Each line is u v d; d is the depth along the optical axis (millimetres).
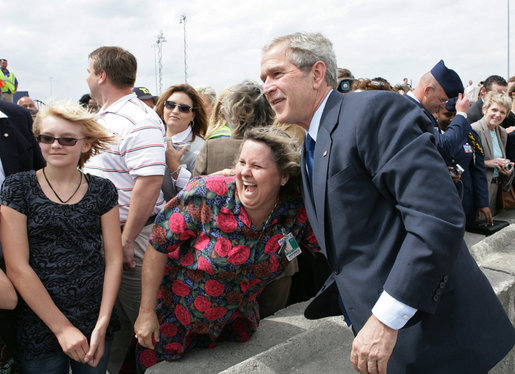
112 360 2844
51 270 1838
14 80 9727
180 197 1932
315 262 3057
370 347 1341
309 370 2002
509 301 2615
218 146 2607
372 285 1449
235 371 1910
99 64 2580
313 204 1688
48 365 1912
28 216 1829
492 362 1473
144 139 2461
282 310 2773
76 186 1938
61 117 1857
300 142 2693
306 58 1521
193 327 2109
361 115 1402
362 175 1436
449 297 1446
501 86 6133
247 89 2506
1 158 2297
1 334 1929
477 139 4383
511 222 4949
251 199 1765
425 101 2957
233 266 1909
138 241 2627
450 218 1248
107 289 1986
